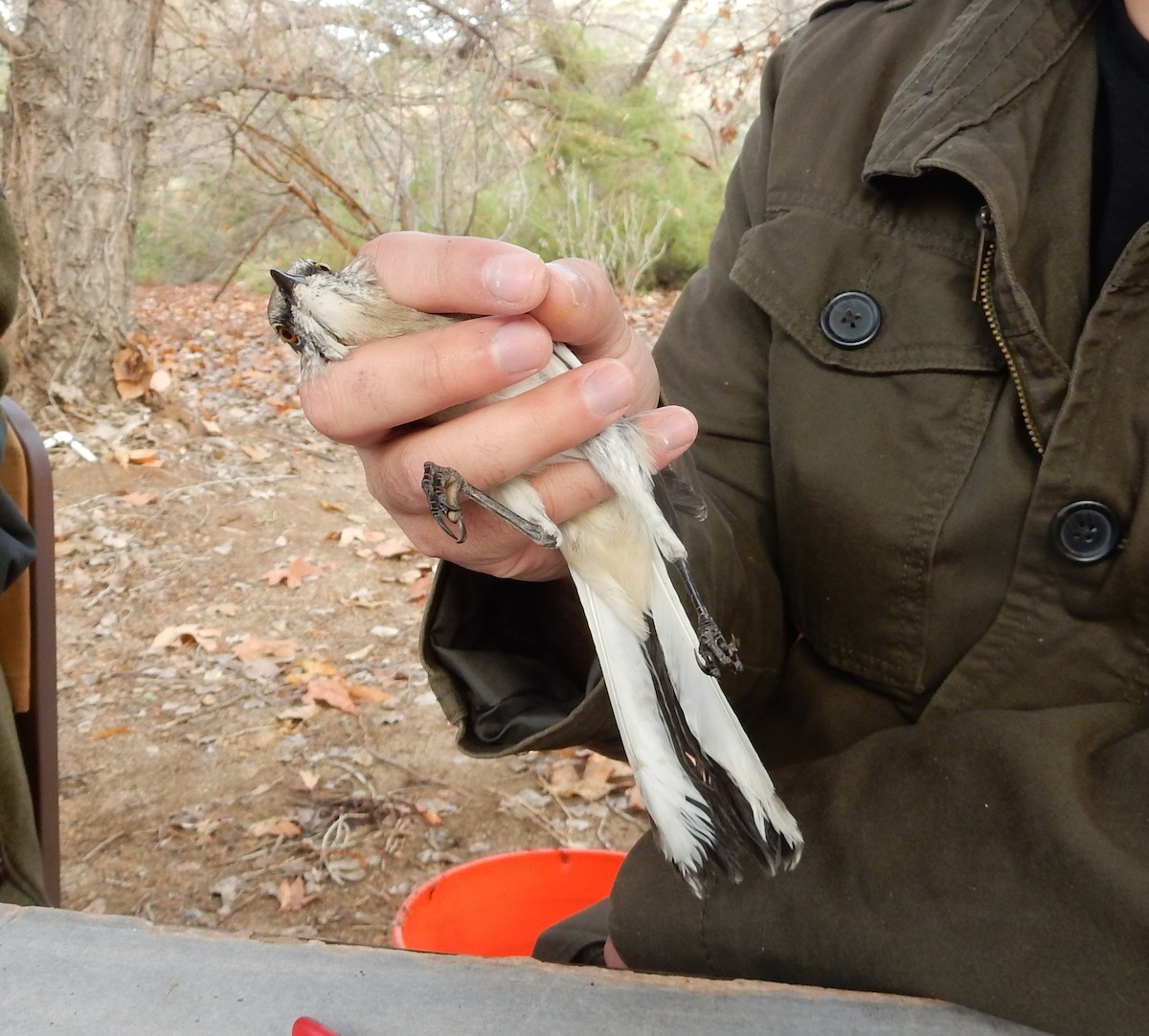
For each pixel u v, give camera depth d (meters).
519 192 3.55
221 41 2.88
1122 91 0.48
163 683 1.36
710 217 3.92
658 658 0.44
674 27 3.81
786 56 0.57
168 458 2.05
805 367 0.51
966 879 0.41
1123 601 0.45
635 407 0.46
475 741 0.47
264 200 4.13
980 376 0.48
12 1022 0.39
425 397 0.40
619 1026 0.39
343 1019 0.39
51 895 0.72
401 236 0.41
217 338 3.19
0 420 0.63
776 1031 0.39
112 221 2.20
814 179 0.52
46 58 2.11
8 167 2.18
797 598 0.53
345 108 3.04
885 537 0.49
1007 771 0.43
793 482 0.51
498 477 0.41
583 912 0.59
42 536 0.68
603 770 1.21
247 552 1.72
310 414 0.42
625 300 3.59
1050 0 0.49
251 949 0.42
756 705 0.54
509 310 0.39
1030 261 0.48
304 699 1.33
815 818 0.45
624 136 3.74
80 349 2.20
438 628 0.47
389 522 1.87
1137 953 0.38
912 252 0.49
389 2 2.96
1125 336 0.44
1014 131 0.47
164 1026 0.39
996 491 0.48
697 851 0.41
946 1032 0.39
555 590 0.48
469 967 0.41
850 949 0.42
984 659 0.47
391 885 1.02
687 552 0.49
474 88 3.22
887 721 0.52
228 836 1.08
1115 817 0.41
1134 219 0.48
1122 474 0.45
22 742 0.71
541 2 3.43
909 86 0.50
